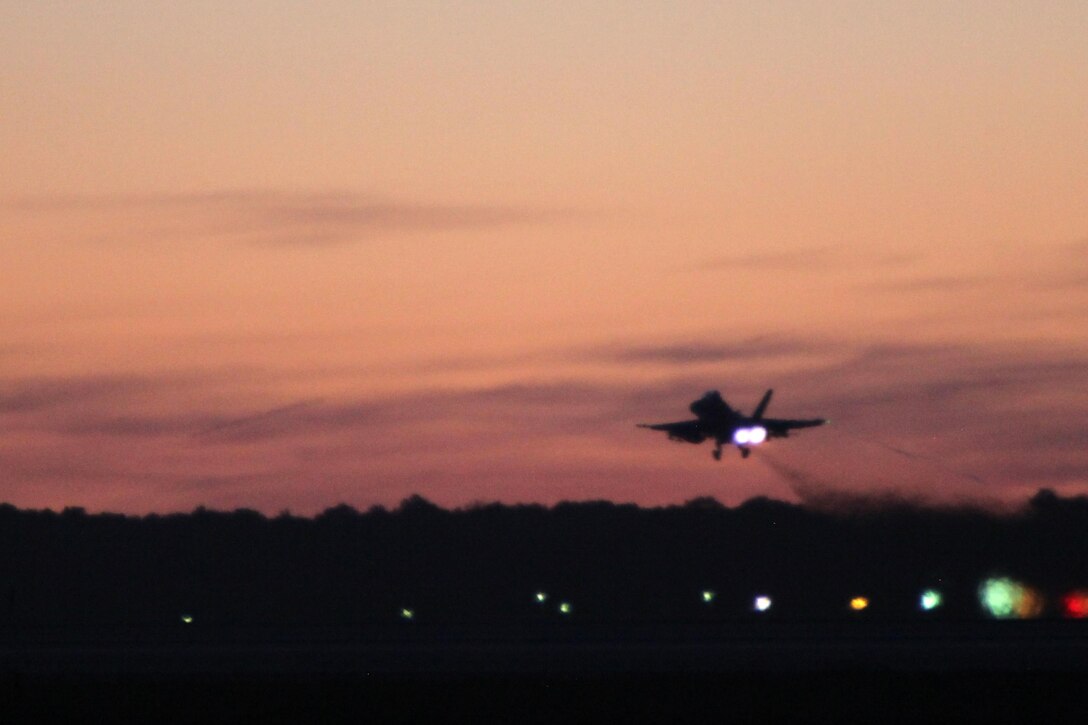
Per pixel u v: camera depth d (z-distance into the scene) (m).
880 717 195.75
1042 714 196.12
